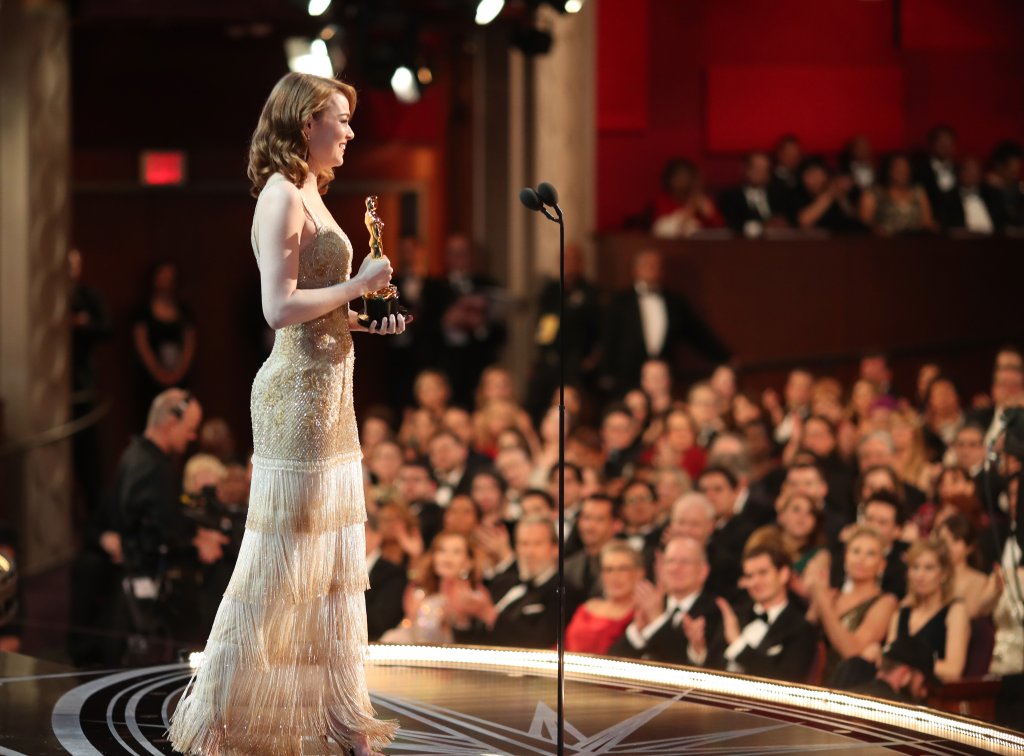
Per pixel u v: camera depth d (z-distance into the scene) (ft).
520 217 163.43
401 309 47.88
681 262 151.74
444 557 82.79
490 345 156.66
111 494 90.89
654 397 130.21
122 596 88.17
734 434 101.86
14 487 128.26
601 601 79.36
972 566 75.66
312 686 46.73
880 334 152.97
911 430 105.50
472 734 51.98
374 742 47.70
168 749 49.47
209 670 46.65
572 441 110.32
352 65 147.43
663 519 89.04
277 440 46.14
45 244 131.54
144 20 138.31
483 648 64.39
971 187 160.25
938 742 52.39
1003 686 69.72
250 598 46.16
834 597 74.69
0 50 128.98
